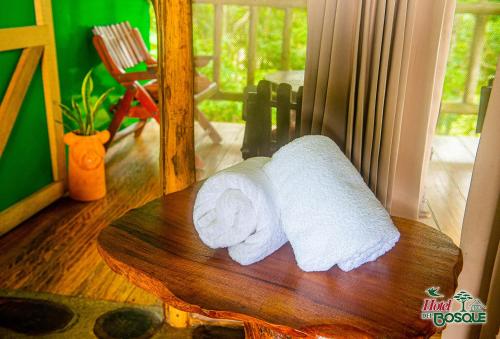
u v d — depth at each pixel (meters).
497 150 1.21
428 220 2.42
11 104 2.23
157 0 1.46
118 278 1.95
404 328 0.74
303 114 1.34
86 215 2.47
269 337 0.98
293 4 2.97
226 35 3.71
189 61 1.52
